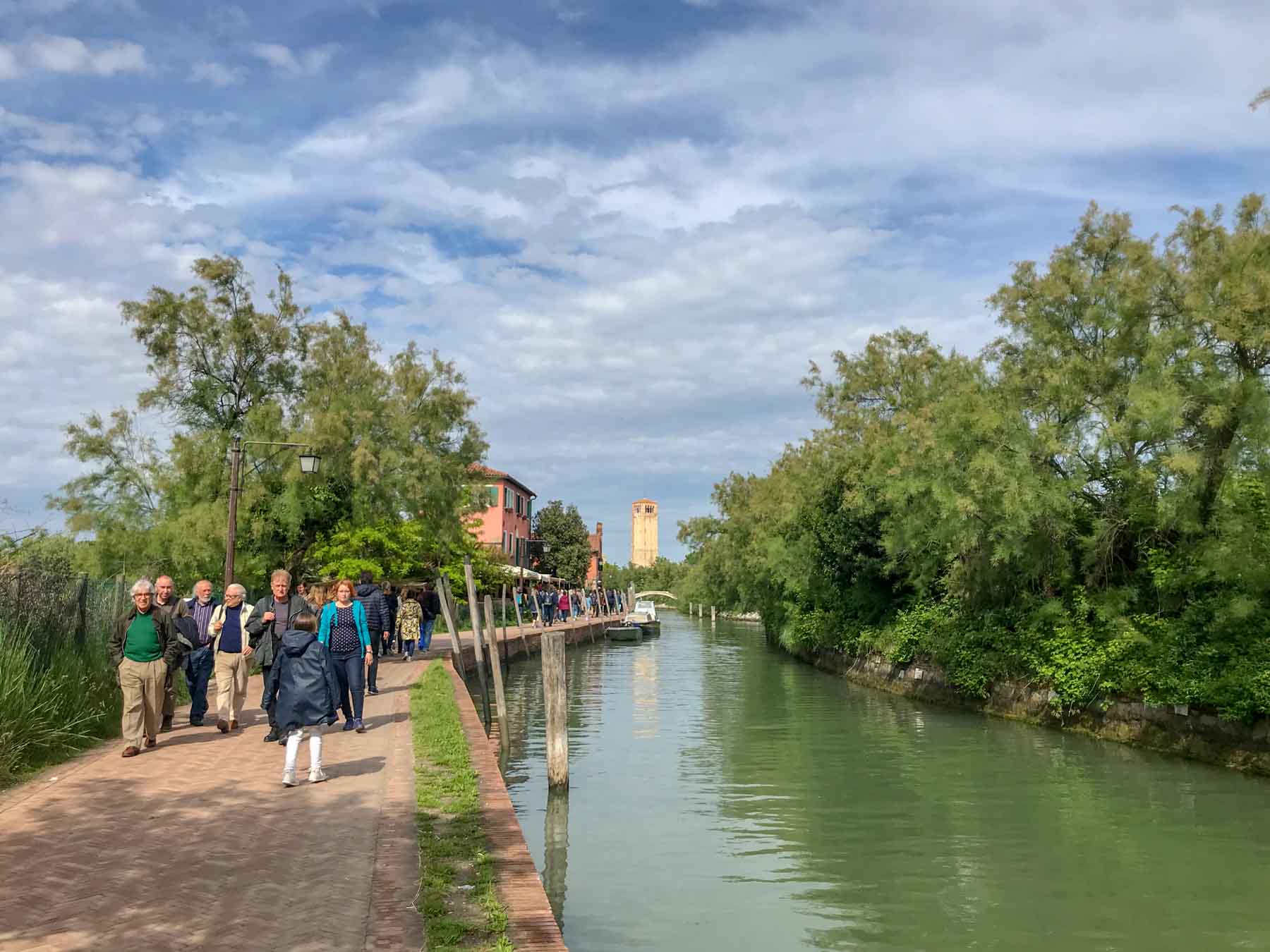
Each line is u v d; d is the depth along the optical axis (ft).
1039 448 64.49
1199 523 55.93
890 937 28.19
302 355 105.50
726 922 29.50
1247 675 49.60
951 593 86.28
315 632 33.04
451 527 106.42
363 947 17.53
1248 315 50.85
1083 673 62.80
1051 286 66.39
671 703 88.28
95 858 23.04
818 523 109.60
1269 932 28.27
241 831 25.63
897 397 111.55
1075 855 36.19
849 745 61.87
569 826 41.63
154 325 97.76
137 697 37.14
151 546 92.27
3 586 41.06
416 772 34.09
